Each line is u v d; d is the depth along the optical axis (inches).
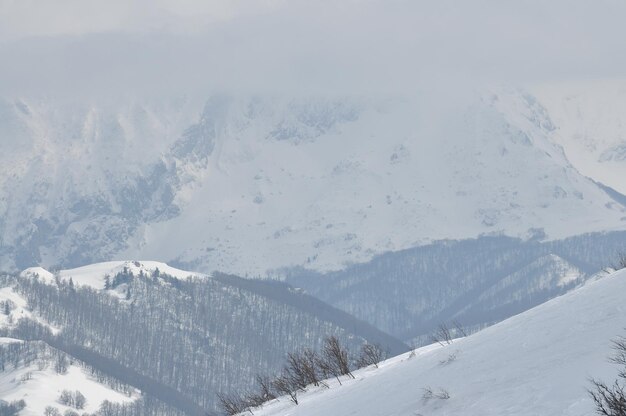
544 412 647.1
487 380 768.9
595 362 688.4
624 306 783.7
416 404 803.4
